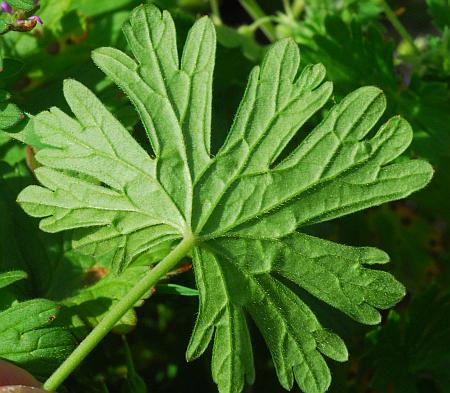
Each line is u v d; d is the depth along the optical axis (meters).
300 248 0.16
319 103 0.16
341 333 0.20
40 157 0.16
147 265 0.17
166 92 0.16
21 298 0.17
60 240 0.18
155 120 0.16
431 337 0.20
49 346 0.16
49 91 0.19
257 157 0.16
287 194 0.16
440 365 0.20
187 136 0.16
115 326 0.17
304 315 0.16
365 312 0.16
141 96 0.16
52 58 0.20
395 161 0.20
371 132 0.20
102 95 0.19
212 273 0.16
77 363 0.16
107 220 0.16
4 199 0.18
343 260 0.16
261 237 0.16
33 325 0.16
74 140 0.16
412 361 0.20
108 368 0.19
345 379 0.20
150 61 0.16
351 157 0.16
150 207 0.16
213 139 0.20
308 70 0.16
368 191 0.16
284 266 0.16
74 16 0.20
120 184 0.16
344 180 0.16
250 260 0.16
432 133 0.20
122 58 0.16
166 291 0.17
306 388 0.16
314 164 0.16
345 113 0.16
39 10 0.19
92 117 0.16
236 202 0.16
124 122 0.18
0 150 0.18
